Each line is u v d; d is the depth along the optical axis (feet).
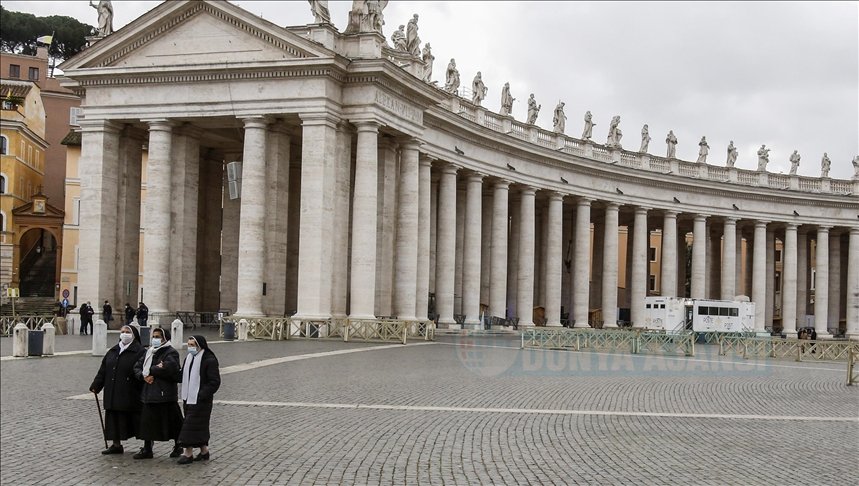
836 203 262.88
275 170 147.23
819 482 43.34
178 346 111.55
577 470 44.70
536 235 240.94
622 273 318.45
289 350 110.73
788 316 257.96
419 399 68.69
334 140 143.74
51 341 101.55
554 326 205.87
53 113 299.99
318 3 142.41
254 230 142.61
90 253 152.97
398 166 163.63
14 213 253.03
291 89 142.00
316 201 140.05
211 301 176.24
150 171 149.59
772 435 56.90
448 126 175.52
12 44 377.50
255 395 68.39
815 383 94.12
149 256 149.28
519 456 47.78
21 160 261.65
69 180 255.91
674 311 206.49
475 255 187.93
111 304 155.63
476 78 193.98
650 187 234.99
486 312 197.16
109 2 161.99
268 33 141.69
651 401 73.00
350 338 136.05
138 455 46.06
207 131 161.38
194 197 157.17
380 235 157.58
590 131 226.17
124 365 46.93
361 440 51.06
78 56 152.35
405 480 41.70
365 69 142.51
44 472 43.14
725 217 249.96
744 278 308.60
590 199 221.05
